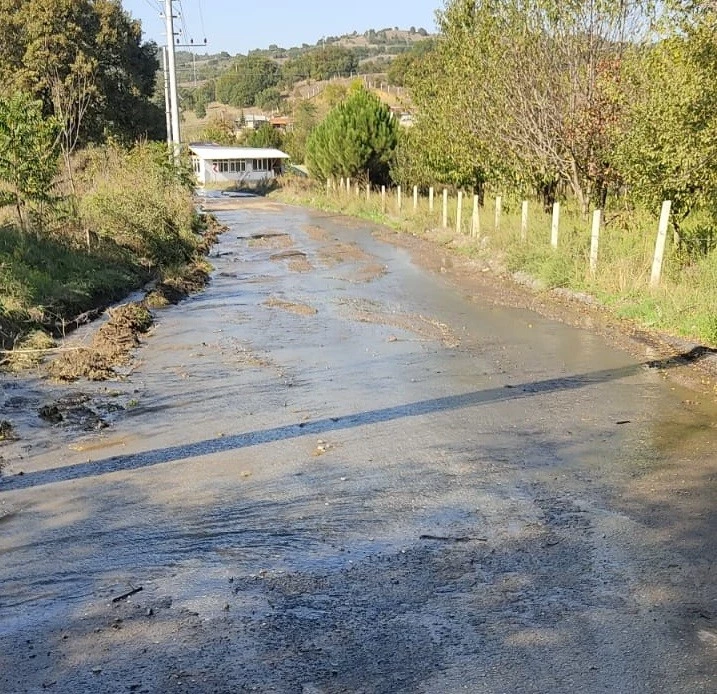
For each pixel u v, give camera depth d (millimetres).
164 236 18422
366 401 7516
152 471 5891
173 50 35750
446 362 9016
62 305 12227
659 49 11875
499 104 18078
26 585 4199
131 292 14781
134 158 25484
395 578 4156
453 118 20844
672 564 4238
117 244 16797
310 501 5211
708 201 12109
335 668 3383
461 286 14844
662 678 3270
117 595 4066
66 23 39312
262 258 19812
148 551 4574
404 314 12062
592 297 12625
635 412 7031
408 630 3664
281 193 48906
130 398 7973
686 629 3621
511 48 17641
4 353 9648
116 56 42781
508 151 18531
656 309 10891
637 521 4777
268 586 4113
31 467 6082
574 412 7059
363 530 4754
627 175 13062
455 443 6277
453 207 26516
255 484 5543
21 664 3465
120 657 3498
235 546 4598
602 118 16125
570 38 16812
